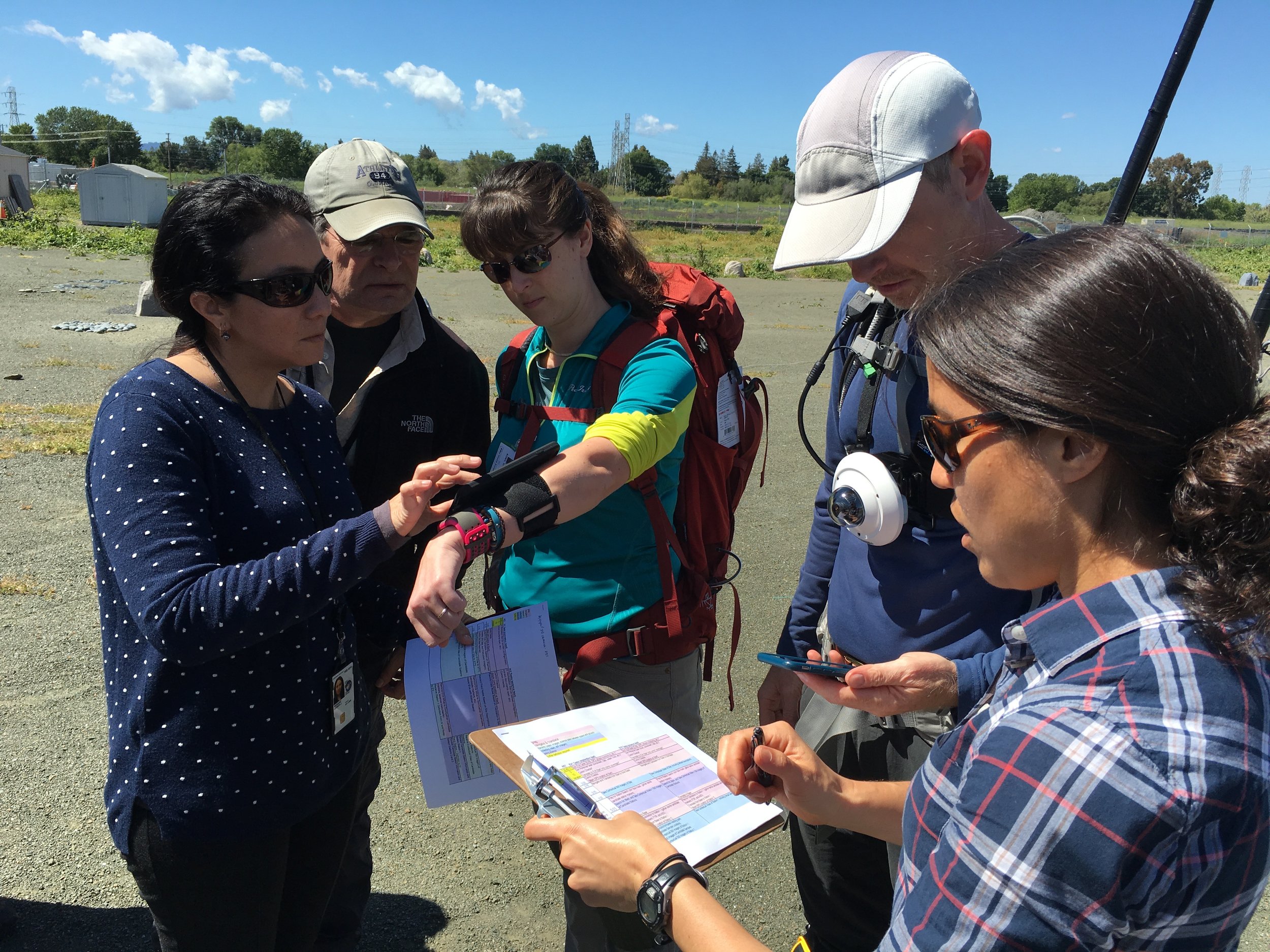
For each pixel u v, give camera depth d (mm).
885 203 1636
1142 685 829
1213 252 34781
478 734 1614
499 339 11789
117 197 33406
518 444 2236
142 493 1507
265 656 1665
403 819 3111
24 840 2857
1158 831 786
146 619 1458
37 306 12984
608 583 2100
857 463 1830
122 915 2592
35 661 3865
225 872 1677
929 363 1021
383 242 2338
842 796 1367
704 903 1084
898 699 1492
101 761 3262
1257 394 914
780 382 10078
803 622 2303
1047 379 873
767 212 60406
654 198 84562
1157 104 1986
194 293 1590
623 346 2070
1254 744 808
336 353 2537
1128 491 917
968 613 1778
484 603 4578
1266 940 2627
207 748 1616
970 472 977
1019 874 830
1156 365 846
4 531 5145
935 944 881
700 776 1557
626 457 1889
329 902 2338
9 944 2459
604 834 1208
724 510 2295
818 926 2197
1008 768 857
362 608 2143
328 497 1886
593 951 2000
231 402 1678
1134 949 835
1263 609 812
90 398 8031
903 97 1631
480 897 2768
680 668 2191
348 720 1854
